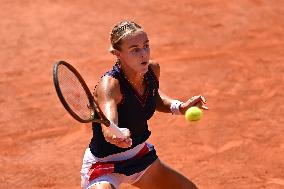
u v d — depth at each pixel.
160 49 43.03
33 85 37.34
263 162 26.38
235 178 25.02
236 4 51.72
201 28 46.97
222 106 32.69
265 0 52.38
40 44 44.84
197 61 40.31
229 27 46.91
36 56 42.50
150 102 15.79
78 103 14.69
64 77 14.73
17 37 46.38
